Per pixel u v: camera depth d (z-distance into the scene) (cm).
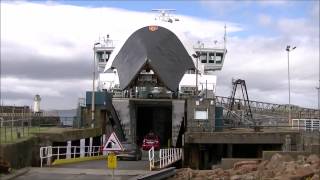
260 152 4775
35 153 3108
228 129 5503
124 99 5312
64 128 4581
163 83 5422
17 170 2566
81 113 5394
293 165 3062
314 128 5575
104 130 5312
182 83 5784
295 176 2631
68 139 3841
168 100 5344
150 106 5722
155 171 2731
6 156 2488
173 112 5316
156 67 5394
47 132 3641
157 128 6075
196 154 4819
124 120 5338
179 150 4675
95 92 5362
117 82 5853
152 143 5034
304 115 7919
